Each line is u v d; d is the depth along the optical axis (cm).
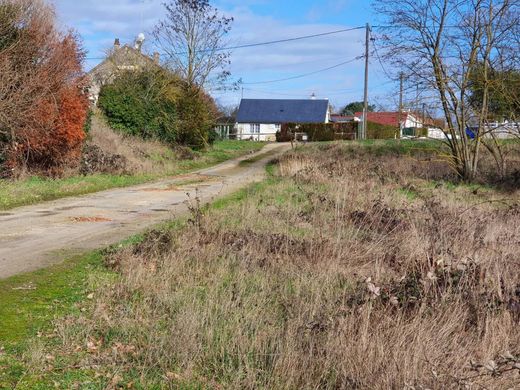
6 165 1739
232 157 3612
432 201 1198
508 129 2092
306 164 2158
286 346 484
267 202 1295
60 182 1777
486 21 1972
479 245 818
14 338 511
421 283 614
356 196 1278
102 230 1062
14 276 719
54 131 1855
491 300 596
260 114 7706
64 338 509
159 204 1446
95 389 430
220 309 573
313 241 857
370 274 711
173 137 3309
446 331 515
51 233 1026
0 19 1669
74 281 702
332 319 523
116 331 533
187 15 3775
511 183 1925
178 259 757
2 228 1073
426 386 420
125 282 673
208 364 482
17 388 422
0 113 1605
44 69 1766
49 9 1839
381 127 5788
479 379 432
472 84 2042
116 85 3045
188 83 3725
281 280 693
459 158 2128
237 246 831
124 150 2480
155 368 468
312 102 7762
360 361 454
